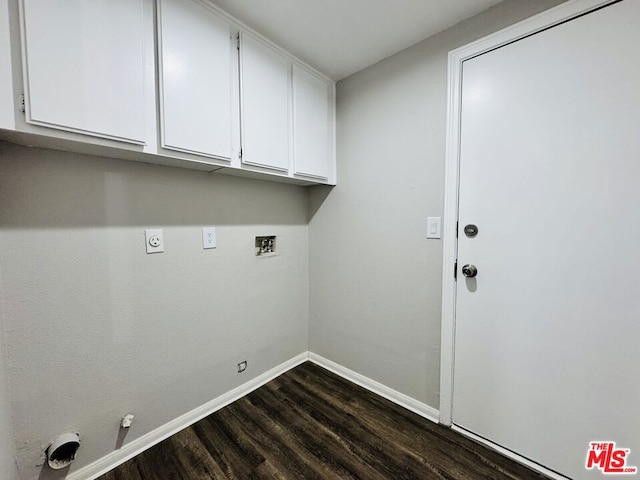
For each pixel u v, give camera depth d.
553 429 1.23
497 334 1.36
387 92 1.71
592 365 1.13
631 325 1.05
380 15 1.35
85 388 1.21
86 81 0.95
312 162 1.83
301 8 1.31
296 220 2.17
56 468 1.12
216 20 1.30
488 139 1.34
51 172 1.10
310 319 2.29
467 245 1.42
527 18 1.21
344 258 2.01
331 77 1.93
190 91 1.22
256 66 1.47
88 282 1.20
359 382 1.96
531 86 1.21
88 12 0.95
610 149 1.06
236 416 1.62
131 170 1.30
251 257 1.86
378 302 1.82
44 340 1.11
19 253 1.04
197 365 1.60
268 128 1.55
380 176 1.76
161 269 1.43
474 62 1.36
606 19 1.04
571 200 1.15
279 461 1.31
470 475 1.24
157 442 1.43
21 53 0.84
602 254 1.09
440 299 1.54
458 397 1.50
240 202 1.77
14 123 0.84
